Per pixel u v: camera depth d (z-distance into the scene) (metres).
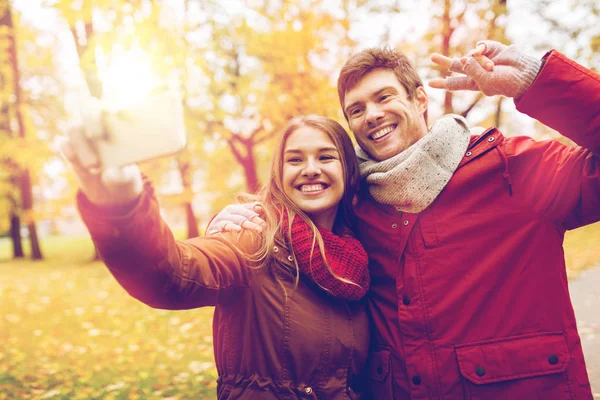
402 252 1.73
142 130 1.01
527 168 1.67
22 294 9.16
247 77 10.92
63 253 19.86
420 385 1.64
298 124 1.82
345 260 1.70
